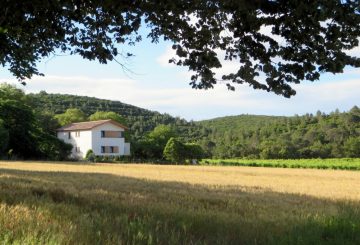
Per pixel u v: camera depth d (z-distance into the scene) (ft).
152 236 21.18
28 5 29.48
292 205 49.47
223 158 366.63
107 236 20.42
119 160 288.51
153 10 29.96
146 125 540.93
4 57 46.91
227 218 30.66
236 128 580.71
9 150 250.37
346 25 26.68
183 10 29.76
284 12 26.66
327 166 263.29
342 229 25.84
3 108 255.70
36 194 38.83
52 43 39.58
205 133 547.08
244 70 31.96
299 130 422.82
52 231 19.81
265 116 652.48
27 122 261.65
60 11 31.40
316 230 24.90
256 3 26.16
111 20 33.01
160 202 41.22
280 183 104.01
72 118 408.26
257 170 199.00
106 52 35.60
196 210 35.88
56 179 80.69
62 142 276.82
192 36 32.91
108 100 635.25
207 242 22.09
